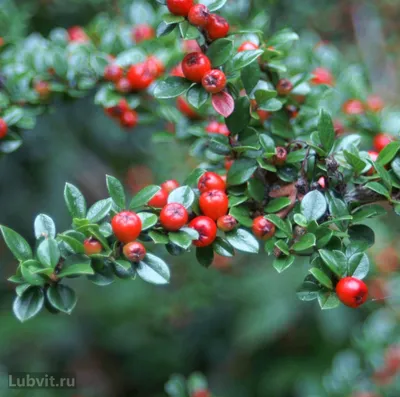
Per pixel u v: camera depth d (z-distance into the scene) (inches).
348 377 16.4
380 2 23.0
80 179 28.0
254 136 12.0
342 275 10.9
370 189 11.5
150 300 27.0
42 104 14.3
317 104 13.3
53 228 11.1
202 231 11.1
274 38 12.8
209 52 11.4
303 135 12.8
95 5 20.2
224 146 12.0
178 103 14.2
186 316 25.6
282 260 11.1
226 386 28.1
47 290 10.8
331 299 10.9
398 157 11.5
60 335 27.1
